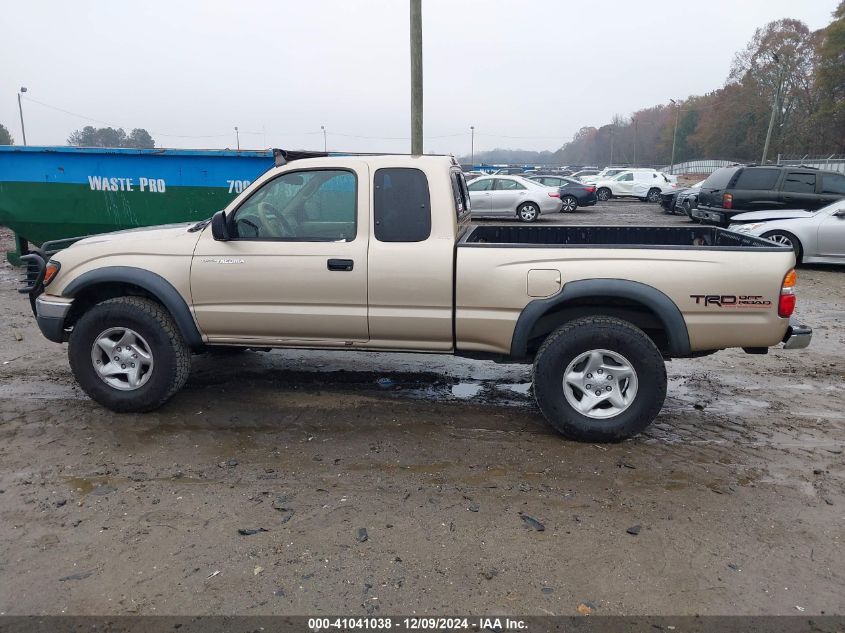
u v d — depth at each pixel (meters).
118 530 3.43
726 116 86.50
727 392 5.70
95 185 10.42
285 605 2.87
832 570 3.17
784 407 5.34
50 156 10.32
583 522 3.56
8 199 10.49
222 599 2.91
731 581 3.08
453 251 4.48
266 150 10.23
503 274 4.43
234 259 4.67
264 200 4.75
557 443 4.56
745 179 14.95
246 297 4.71
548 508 3.70
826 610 2.88
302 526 3.49
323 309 4.66
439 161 4.58
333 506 3.70
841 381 6.00
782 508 3.73
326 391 5.55
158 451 4.36
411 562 3.19
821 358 6.71
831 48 64.88
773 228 12.04
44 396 5.33
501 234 5.81
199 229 4.87
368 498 3.79
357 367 6.21
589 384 4.49
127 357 4.87
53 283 4.93
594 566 3.18
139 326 4.77
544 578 3.08
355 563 3.17
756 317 4.32
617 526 3.53
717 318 4.33
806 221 11.86
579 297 4.40
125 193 10.45
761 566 3.19
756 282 4.28
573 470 4.16
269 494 3.82
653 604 2.91
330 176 4.65
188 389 5.55
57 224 10.67
